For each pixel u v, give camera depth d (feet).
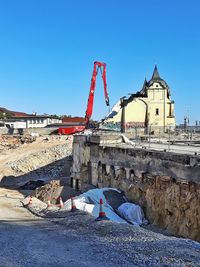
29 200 111.45
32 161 187.93
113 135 119.24
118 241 56.90
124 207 88.89
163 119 214.69
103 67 245.04
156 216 83.66
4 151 209.97
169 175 79.77
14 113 485.97
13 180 171.01
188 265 44.47
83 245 56.65
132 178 95.20
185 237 71.87
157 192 83.82
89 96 241.76
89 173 119.34
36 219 83.35
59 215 83.41
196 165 71.31
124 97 217.56
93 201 93.35
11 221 81.66
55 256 51.88
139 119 213.46
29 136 240.94
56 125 348.79
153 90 215.10
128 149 97.55
